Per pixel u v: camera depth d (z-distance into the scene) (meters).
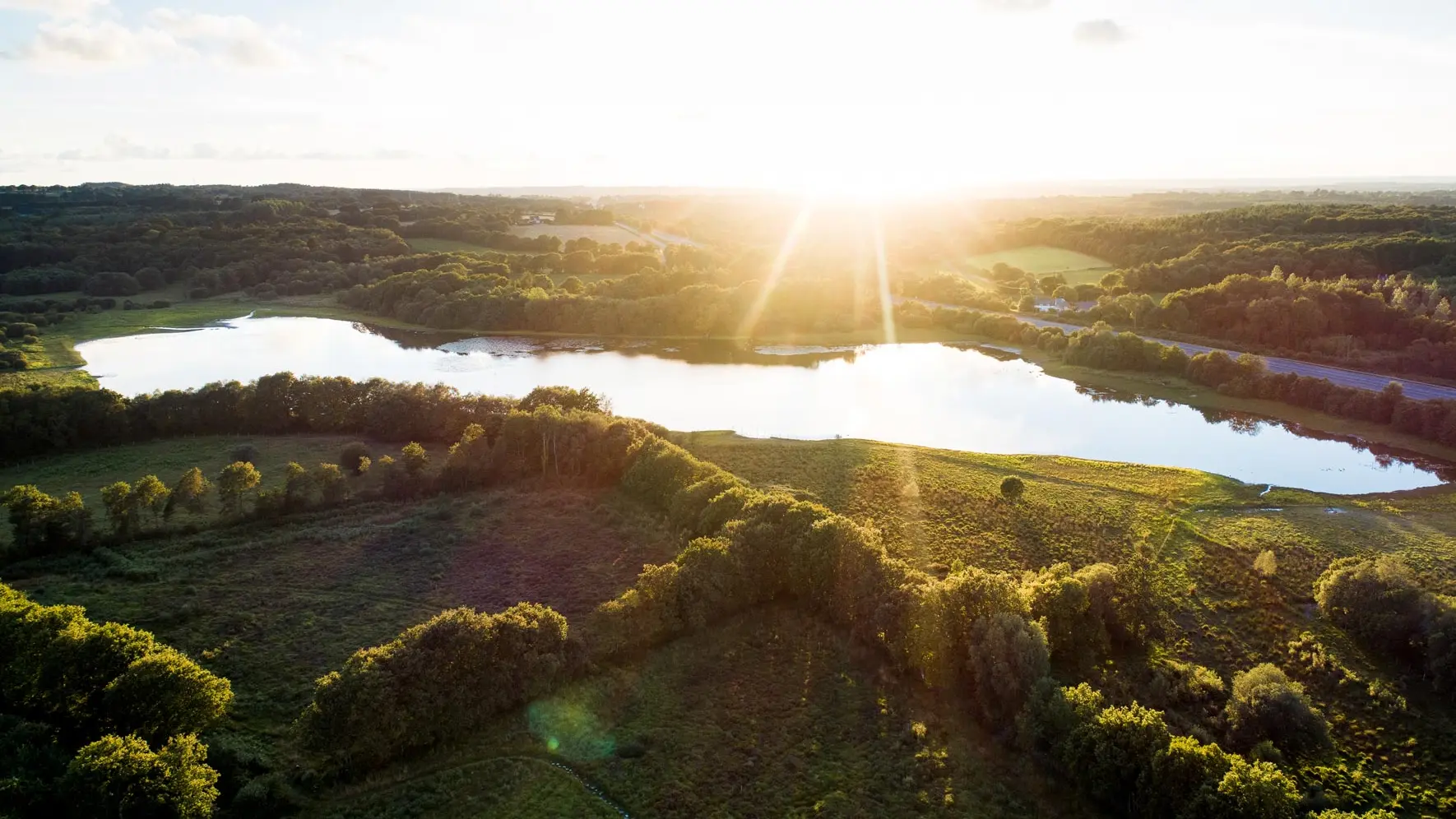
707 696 46.97
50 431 86.44
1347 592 53.53
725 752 42.31
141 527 67.88
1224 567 62.59
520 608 48.78
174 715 39.91
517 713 44.69
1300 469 89.25
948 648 47.19
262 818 36.81
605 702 45.97
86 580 59.97
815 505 61.88
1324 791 39.53
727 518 63.03
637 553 65.56
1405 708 45.75
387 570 62.53
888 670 49.03
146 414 91.50
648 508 73.44
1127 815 37.47
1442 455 91.94
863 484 79.38
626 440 81.69
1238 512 73.62
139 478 80.19
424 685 42.03
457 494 78.06
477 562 64.00
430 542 67.50
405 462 78.62
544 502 76.00
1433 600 50.28
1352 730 44.56
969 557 64.12
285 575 61.47
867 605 51.31
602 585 60.09
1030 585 53.47
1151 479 82.31
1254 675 45.34
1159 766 36.12
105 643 42.34
